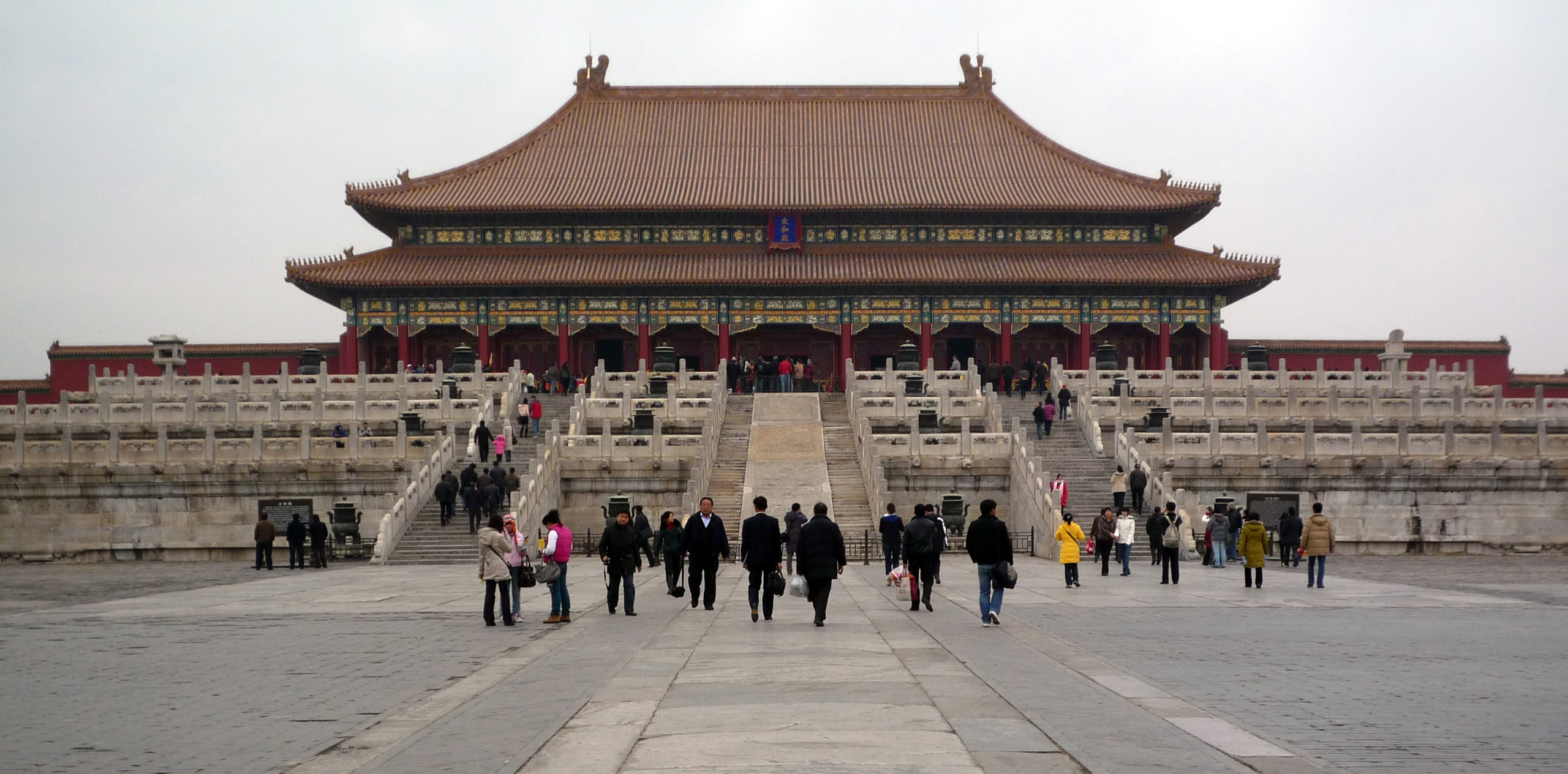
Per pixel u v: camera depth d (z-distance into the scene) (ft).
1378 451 178.40
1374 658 69.31
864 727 47.75
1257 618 89.92
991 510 85.51
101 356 340.39
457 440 200.85
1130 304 344.69
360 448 180.04
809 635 78.64
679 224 355.97
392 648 77.25
